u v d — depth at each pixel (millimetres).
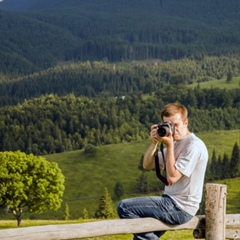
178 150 13273
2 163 89625
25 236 12203
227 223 14891
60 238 12641
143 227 13422
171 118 13180
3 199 90562
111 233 13172
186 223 14336
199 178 13242
